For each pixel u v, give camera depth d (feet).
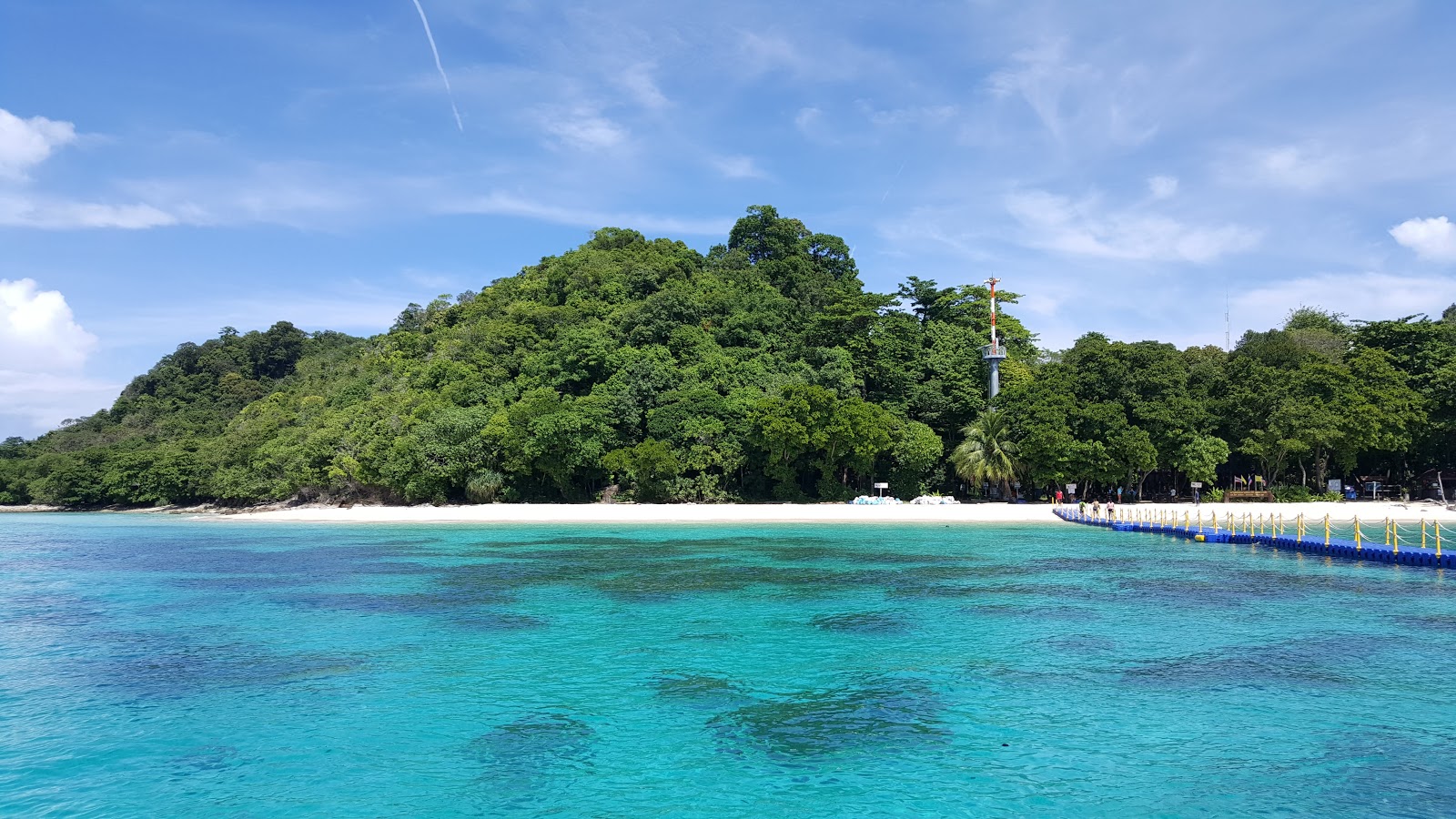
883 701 62.85
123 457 371.76
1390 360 259.80
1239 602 100.99
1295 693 64.44
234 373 504.02
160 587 119.96
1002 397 264.93
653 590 111.04
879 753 52.49
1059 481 253.65
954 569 130.00
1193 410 244.01
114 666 74.28
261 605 103.60
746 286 356.79
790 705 61.93
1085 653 76.48
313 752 53.47
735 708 61.26
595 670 71.61
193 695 65.36
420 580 122.31
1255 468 272.72
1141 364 255.09
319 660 75.72
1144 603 100.42
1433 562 129.08
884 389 291.38
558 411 258.37
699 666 72.49
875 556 146.51
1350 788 47.11
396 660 75.36
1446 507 229.86
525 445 252.42
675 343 300.81
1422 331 258.37
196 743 55.11
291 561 149.79
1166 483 283.18
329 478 286.87
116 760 52.44
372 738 55.72
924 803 45.44
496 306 384.06
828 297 338.13
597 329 309.22
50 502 402.93
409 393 304.09
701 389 268.62
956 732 56.18
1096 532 189.88
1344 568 131.03
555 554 152.46
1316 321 358.02
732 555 148.66
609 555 150.30
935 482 278.46
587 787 47.78
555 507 247.91
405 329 452.35
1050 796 46.24
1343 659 74.38
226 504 346.33
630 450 253.85
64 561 154.20
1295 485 260.21
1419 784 47.65
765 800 45.93
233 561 151.33
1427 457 258.57
